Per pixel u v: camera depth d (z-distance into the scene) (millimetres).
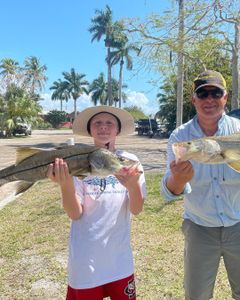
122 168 1069
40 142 14555
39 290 1978
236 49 5262
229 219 1291
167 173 1238
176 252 2371
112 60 24734
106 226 1229
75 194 1186
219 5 4961
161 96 17234
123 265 1242
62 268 2207
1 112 18984
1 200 4066
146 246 2475
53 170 1046
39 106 21266
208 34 5223
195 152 992
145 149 9992
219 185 1271
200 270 1334
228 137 1004
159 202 3498
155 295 1864
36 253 2465
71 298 1243
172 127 17203
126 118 1327
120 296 1233
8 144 13406
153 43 5727
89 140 13156
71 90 37562
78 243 1227
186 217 1359
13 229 3020
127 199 1264
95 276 1206
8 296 1930
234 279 1351
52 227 2988
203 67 5660
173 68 6246
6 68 19422
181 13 5227
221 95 1263
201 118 1296
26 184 1087
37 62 22594
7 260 2383
